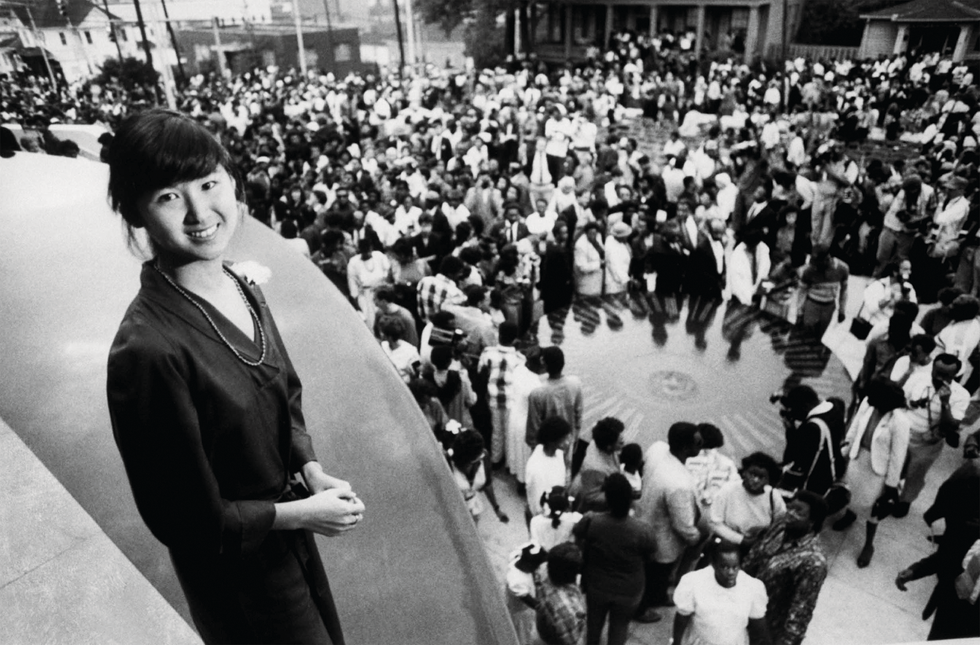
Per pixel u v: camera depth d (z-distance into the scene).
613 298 9.63
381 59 46.06
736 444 6.91
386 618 1.27
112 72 30.86
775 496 4.90
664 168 12.46
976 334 6.63
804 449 5.43
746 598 4.04
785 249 9.75
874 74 15.83
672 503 4.81
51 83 27.94
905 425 5.35
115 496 1.30
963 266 8.98
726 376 7.95
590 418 7.37
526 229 9.73
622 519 4.34
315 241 9.00
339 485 1.06
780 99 18.17
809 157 13.05
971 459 4.66
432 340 6.63
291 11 44.19
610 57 28.16
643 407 7.47
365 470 1.53
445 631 1.28
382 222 9.72
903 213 9.51
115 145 0.84
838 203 10.38
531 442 6.15
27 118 17.28
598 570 4.45
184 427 0.84
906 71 15.02
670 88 22.77
